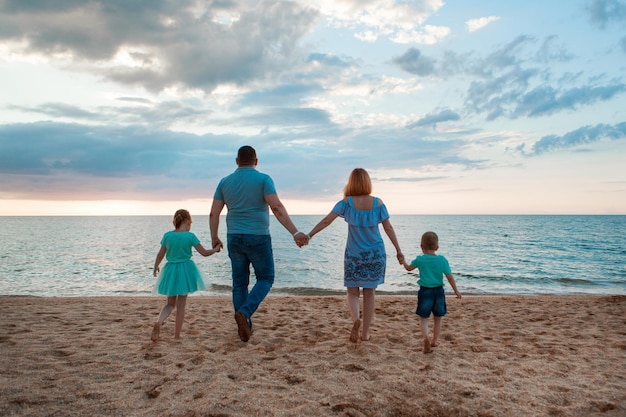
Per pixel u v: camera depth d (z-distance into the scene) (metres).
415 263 4.27
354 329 4.30
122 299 8.98
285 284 15.03
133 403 2.76
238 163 4.45
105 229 70.88
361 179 4.28
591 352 4.30
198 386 3.08
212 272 18.02
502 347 4.48
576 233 54.53
